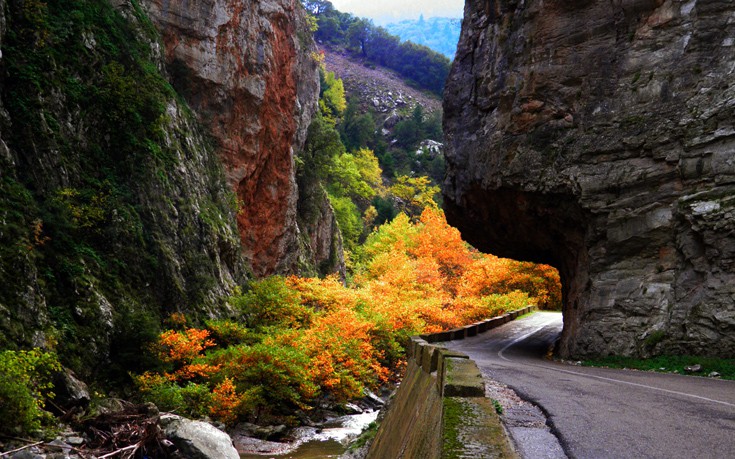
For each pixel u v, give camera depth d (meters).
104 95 26.53
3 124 21.47
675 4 21.03
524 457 5.64
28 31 24.27
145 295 24.31
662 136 20.39
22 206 20.33
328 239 59.12
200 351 24.59
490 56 28.81
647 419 7.68
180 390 19.78
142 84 29.27
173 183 29.02
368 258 78.44
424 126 153.50
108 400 18.03
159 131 28.88
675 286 19.31
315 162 58.09
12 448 13.19
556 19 24.64
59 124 24.08
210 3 36.69
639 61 21.81
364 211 102.81
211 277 29.11
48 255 20.56
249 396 20.33
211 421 19.45
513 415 8.20
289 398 21.83
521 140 25.55
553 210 25.16
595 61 23.28
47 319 18.69
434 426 5.53
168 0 34.81
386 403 18.31
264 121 41.69
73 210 22.78
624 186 21.33
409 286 49.47
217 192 34.41
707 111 19.33
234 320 28.98
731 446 6.06
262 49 41.09
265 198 43.19
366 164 111.62
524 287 57.25
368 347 27.94
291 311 30.52
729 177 18.42
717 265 18.05
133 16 31.36
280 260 45.19
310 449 18.33
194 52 35.88
